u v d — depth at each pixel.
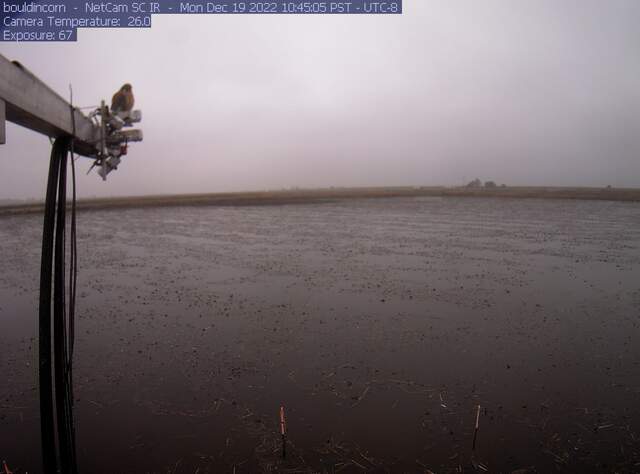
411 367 6.64
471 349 7.33
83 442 4.80
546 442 4.68
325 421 5.16
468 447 4.61
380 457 4.46
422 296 10.85
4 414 5.40
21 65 2.25
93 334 8.30
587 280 12.46
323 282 12.60
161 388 6.05
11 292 12.05
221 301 10.66
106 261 16.75
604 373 6.36
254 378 6.33
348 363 6.82
